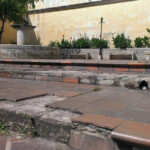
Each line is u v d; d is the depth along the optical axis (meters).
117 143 1.45
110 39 10.39
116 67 4.14
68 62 4.81
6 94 2.74
